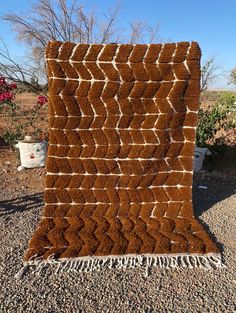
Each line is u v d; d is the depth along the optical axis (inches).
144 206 90.3
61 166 87.7
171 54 85.6
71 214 88.4
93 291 67.1
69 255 75.9
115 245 78.7
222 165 143.7
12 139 164.1
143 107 87.0
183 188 90.7
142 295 66.1
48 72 85.4
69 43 85.0
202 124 145.6
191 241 81.1
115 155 88.3
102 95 86.0
